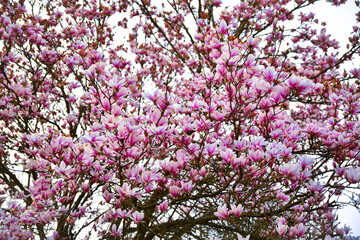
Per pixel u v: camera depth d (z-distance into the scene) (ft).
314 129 11.18
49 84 20.45
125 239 10.70
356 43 17.29
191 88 14.57
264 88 8.66
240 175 9.59
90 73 8.66
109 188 11.81
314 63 21.66
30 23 17.56
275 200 11.46
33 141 11.46
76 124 18.85
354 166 11.27
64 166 9.02
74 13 24.16
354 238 9.77
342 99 13.03
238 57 8.93
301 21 23.08
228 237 11.34
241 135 11.42
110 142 8.46
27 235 10.43
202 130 10.55
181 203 11.37
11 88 16.28
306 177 9.53
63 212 10.13
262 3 23.12
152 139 10.06
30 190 10.18
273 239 9.37
